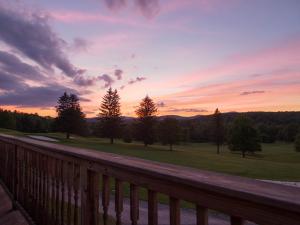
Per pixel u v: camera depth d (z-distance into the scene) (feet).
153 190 6.26
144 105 229.86
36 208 14.28
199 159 121.08
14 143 18.22
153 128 227.20
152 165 6.54
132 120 257.34
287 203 3.72
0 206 18.66
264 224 4.11
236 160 126.11
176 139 219.41
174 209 5.78
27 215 15.39
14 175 17.99
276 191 4.18
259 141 238.27
